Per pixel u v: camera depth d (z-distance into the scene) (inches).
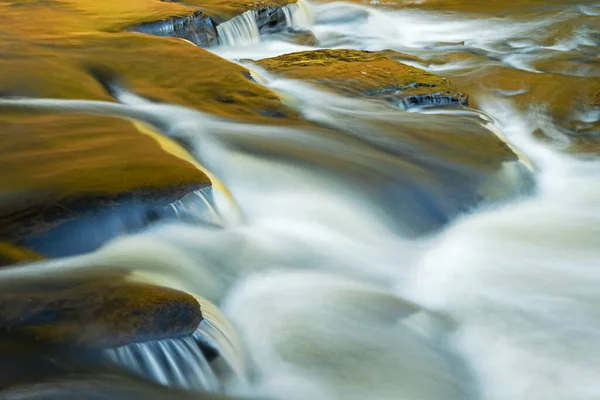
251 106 392.2
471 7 864.3
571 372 236.2
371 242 302.5
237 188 315.6
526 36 722.2
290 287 258.1
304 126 378.3
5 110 334.3
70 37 467.5
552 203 361.4
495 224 335.0
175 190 261.4
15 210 238.1
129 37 473.7
